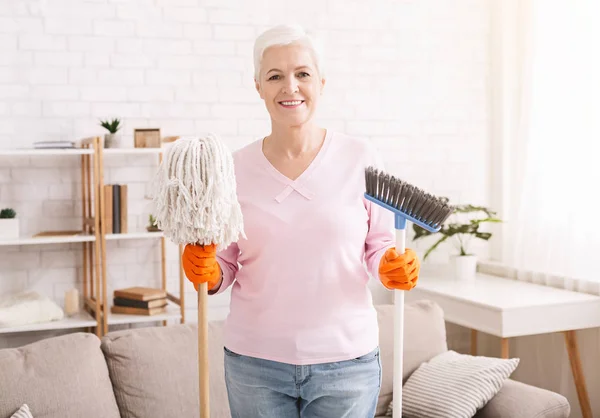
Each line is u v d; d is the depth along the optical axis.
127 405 2.46
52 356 2.34
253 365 1.66
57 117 3.48
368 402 1.69
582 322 3.27
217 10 3.68
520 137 3.76
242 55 3.72
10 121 3.42
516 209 3.85
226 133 3.73
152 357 2.51
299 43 1.65
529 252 3.73
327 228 1.63
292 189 1.67
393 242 1.76
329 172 1.69
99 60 3.53
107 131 3.55
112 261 3.61
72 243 3.54
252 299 1.67
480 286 3.64
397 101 4.00
